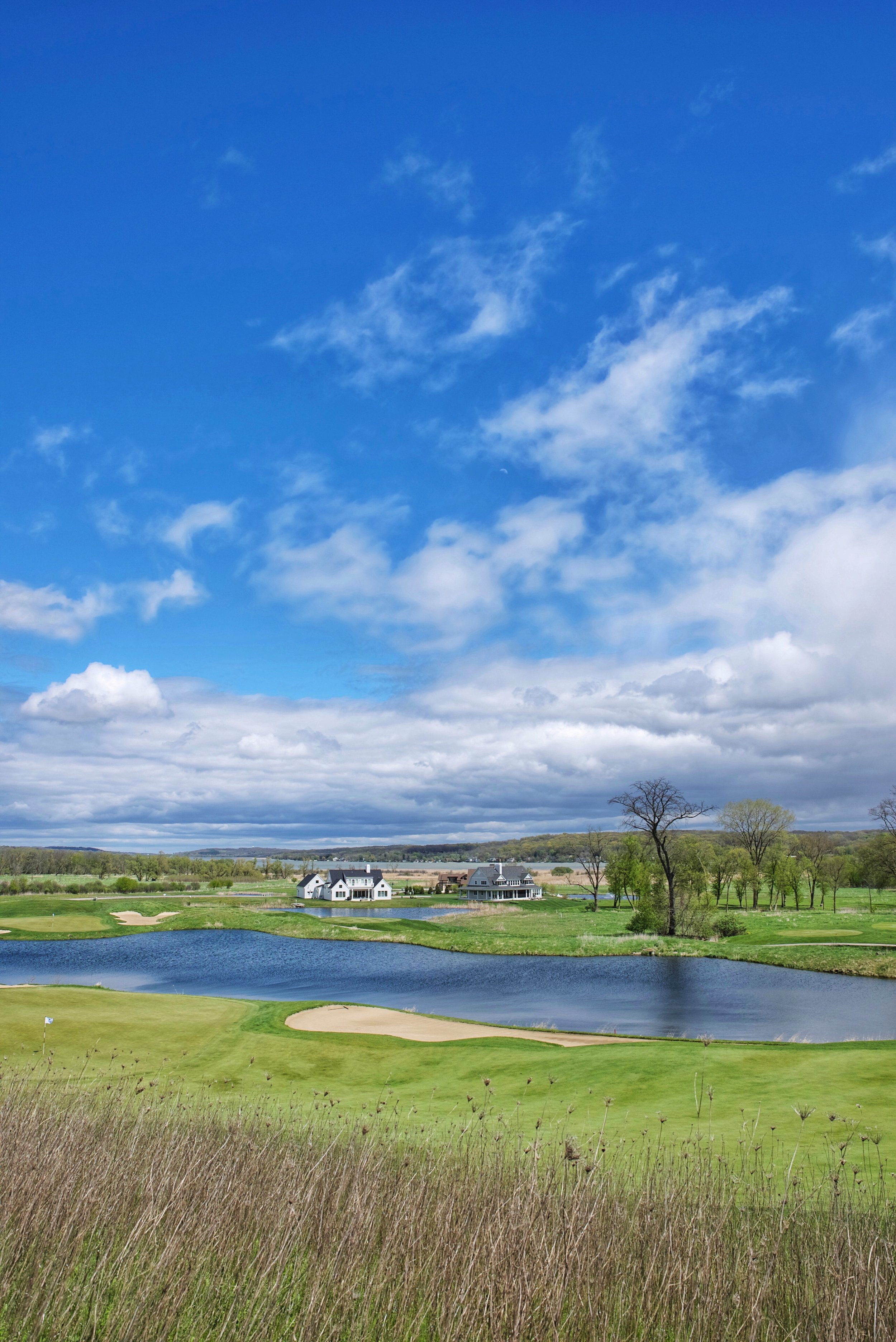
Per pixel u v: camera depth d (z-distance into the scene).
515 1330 5.83
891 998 40.59
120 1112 13.12
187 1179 8.59
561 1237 7.09
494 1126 14.47
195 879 171.12
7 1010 28.45
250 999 36.97
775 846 105.75
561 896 152.62
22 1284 6.66
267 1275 6.87
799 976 48.84
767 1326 6.10
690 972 50.53
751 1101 16.22
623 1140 13.05
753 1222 8.12
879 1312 6.11
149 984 49.22
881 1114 14.64
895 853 90.44
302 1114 15.76
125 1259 7.16
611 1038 27.62
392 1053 24.11
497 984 47.00
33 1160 8.99
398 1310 6.55
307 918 85.88
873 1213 8.30
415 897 151.75
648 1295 6.48
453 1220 7.86
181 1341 6.09
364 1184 8.83
